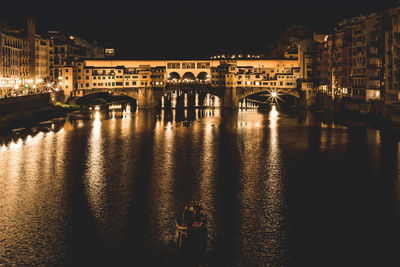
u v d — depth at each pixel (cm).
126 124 12744
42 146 9106
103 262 4084
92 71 17850
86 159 7931
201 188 6166
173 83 19012
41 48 18750
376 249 4322
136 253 4244
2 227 4803
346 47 14800
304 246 4381
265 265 4038
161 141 9850
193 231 4334
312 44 18675
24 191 6025
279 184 6381
